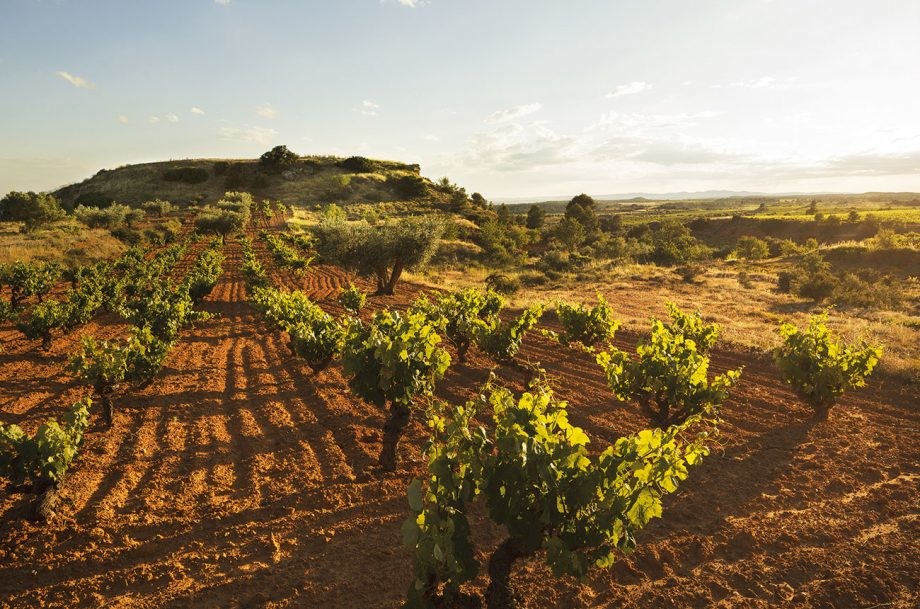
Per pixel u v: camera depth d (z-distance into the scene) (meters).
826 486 8.47
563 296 29.88
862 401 12.60
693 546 6.82
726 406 12.33
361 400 12.78
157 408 12.11
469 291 19.16
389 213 83.31
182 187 104.12
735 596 5.81
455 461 4.75
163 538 6.99
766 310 25.12
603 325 16.55
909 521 7.33
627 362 10.36
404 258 30.91
